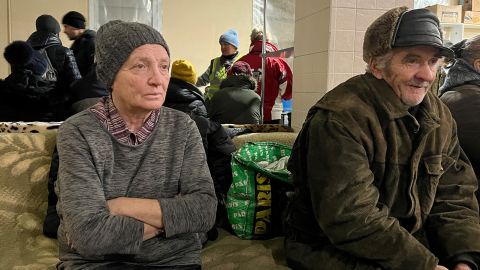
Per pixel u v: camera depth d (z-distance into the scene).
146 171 1.22
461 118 1.58
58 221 1.57
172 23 5.44
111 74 1.18
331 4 2.00
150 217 1.16
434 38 1.22
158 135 1.25
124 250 1.11
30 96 2.72
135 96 1.17
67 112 2.82
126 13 5.28
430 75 1.25
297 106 2.42
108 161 1.18
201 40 5.56
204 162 1.33
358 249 1.19
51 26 3.08
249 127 2.20
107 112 1.22
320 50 2.11
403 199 1.30
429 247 1.35
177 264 1.25
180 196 1.24
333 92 1.36
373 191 1.21
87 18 5.17
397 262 1.15
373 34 1.30
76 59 3.47
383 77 1.31
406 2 2.11
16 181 1.65
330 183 1.21
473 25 4.60
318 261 1.31
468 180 1.40
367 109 1.27
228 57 4.19
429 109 1.33
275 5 2.98
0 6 4.93
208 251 1.60
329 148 1.24
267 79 3.33
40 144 1.70
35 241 1.60
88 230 1.07
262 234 1.71
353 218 1.18
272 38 3.05
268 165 1.78
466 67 1.69
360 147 1.23
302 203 1.40
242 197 1.71
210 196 1.27
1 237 1.58
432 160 1.33
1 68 5.02
